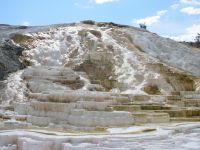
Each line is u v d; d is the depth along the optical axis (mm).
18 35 48094
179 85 39906
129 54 44562
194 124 19484
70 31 50312
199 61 49812
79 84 35594
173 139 15422
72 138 14039
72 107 19453
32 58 43406
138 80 39719
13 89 33469
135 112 21297
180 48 52906
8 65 38281
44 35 49000
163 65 42594
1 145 14523
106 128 17422
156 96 28047
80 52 45000
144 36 53000
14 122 19672
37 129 17297
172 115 22969
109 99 22812
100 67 42062
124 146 13492
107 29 52656
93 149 13195
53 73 35219
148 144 14188
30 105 23062
